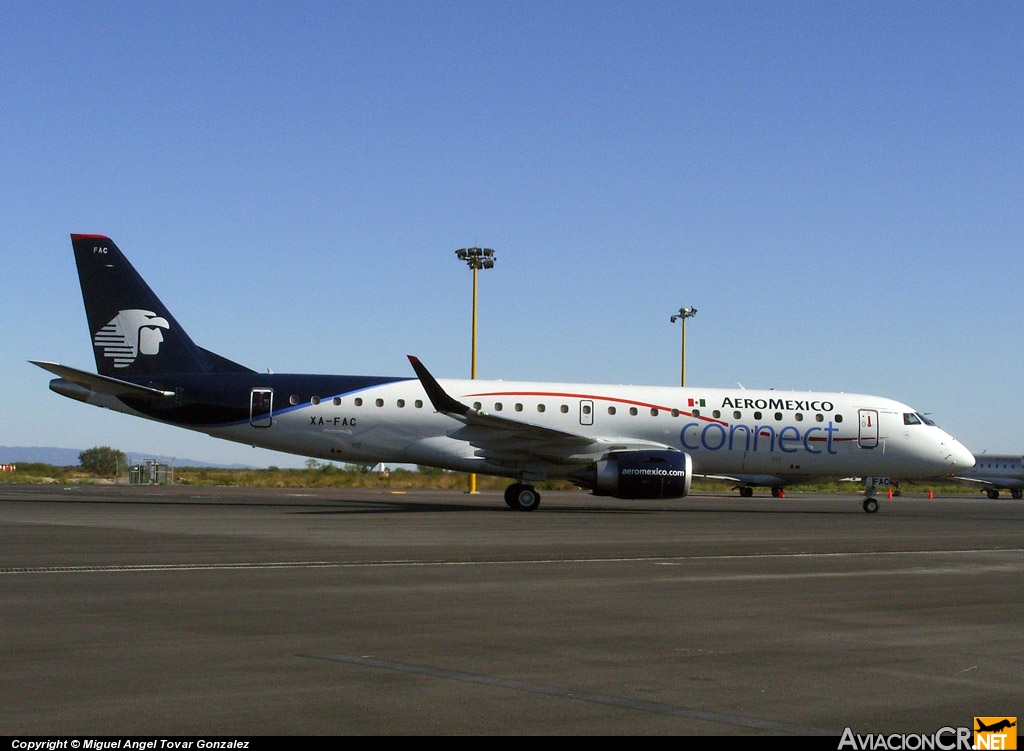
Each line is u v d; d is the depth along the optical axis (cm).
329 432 3119
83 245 3122
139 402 3094
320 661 790
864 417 3366
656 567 1512
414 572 1397
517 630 941
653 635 927
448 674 752
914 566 1581
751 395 3359
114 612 1010
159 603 1073
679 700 687
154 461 6328
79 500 3331
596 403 3241
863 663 816
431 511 3002
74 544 1733
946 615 1070
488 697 686
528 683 728
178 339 3145
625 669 779
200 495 3988
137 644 846
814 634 944
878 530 2458
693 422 3272
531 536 2089
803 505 4084
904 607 1126
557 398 3231
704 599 1168
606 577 1372
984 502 5175
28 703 652
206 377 3114
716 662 811
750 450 3303
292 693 688
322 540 1894
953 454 3416
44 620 959
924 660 831
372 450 3139
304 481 6506
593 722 630
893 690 725
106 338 3123
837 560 1664
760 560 1645
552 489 6338
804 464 3353
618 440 3234
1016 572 1505
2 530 2027
